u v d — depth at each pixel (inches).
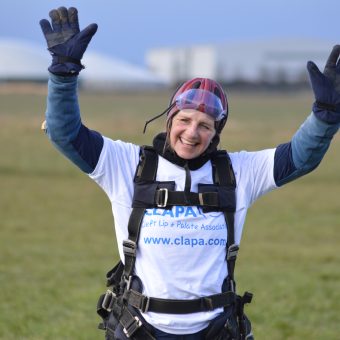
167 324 344.2
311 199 1924.2
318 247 1290.6
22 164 2554.1
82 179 2246.6
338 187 2167.8
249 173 362.6
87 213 1656.0
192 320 344.8
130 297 349.4
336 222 1574.8
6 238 1321.4
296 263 1141.7
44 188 2034.9
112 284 365.1
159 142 355.6
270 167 362.0
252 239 1364.4
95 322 764.0
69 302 848.3
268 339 711.7
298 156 355.6
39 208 1704.0
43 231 1409.9
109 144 357.1
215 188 352.5
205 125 346.6
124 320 350.9
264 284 961.5
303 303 852.0
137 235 348.2
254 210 1734.7
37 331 727.1
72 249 1237.1
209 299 346.0
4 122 4365.2
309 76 346.0
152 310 345.7
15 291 903.1
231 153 369.1
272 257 1187.9
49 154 2878.9
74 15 335.6
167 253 344.5
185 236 344.8
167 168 352.2
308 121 350.9
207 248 346.9
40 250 1213.7
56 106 335.3
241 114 6205.7
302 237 1395.2
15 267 1068.5
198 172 353.7
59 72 329.4
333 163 2731.3
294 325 762.8
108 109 6939.0
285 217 1633.9
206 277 346.0
